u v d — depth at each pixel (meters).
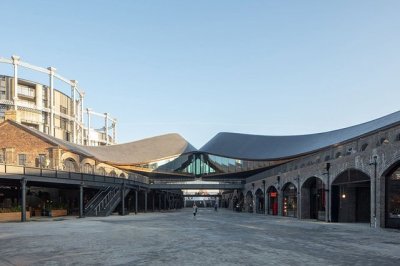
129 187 48.38
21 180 29.98
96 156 61.66
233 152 84.19
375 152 24.59
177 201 104.19
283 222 31.78
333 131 65.31
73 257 12.27
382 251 13.77
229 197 101.19
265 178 54.47
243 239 17.91
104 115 125.56
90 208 41.28
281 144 75.69
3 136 46.72
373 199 24.86
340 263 11.22
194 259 11.85
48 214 38.16
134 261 11.49
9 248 14.44
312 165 35.09
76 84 91.94
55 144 46.75
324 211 33.59
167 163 86.62
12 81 73.50
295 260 11.72
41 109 77.31
